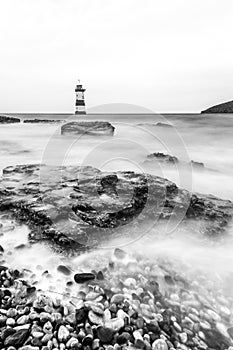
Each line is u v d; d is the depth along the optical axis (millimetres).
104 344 2787
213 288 3787
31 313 3113
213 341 2932
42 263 4227
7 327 2922
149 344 2816
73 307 3260
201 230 5383
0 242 4754
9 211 5754
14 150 15094
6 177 7637
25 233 5031
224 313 3342
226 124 30016
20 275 3879
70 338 2824
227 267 4301
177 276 3990
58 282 3771
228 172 10812
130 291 3617
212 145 18047
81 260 4332
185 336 2967
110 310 3248
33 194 6270
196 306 3430
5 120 35906
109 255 4473
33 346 2711
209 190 8664
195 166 10984
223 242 5078
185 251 4711
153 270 4094
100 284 3738
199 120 34344
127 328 2982
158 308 3354
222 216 5949
